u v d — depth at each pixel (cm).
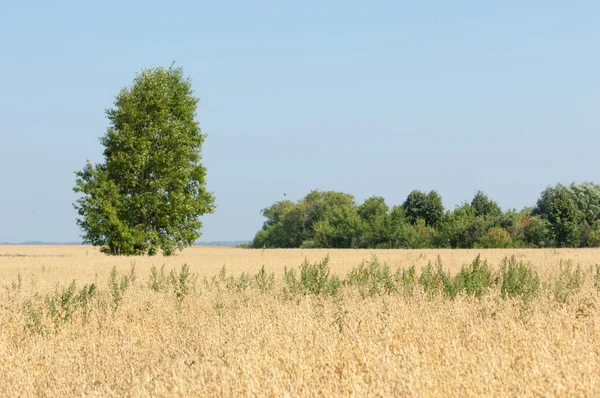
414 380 729
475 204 13125
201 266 3391
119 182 5362
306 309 1287
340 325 1113
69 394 802
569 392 688
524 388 709
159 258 4747
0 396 802
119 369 911
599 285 1606
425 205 12912
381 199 12575
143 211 5278
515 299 1338
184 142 5438
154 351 1021
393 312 1219
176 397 736
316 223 13675
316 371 814
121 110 5291
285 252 6844
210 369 834
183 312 1390
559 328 1051
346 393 720
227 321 1215
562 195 9094
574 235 8894
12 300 1530
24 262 3978
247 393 722
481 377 745
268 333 1049
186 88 5756
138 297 1564
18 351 1026
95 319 1291
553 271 2091
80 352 1038
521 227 9331
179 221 5516
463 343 980
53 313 1290
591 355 844
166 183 5328
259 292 1606
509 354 898
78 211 5234
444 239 9825
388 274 1783
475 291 1517
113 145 5322
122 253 5328
